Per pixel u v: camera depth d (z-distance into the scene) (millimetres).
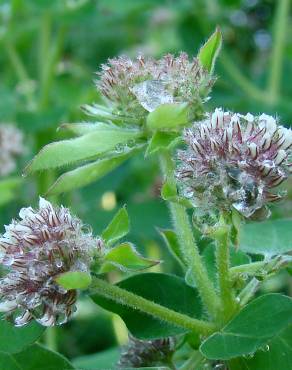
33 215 201
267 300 192
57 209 204
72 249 195
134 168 417
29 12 414
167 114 205
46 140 392
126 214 203
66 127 218
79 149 213
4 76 552
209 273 219
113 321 347
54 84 454
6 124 401
